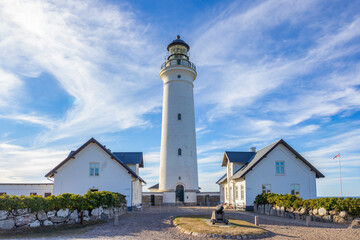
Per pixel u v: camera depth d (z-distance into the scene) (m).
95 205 20.28
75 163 29.34
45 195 33.03
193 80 47.22
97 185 29.05
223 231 14.81
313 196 31.94
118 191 29.06
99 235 14.93
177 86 44.16
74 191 28.84
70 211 18.70
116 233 15.59
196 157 44.44
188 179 42.12
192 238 14.15
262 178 31.70
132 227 17.81
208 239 13.97
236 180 35.16
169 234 15.30
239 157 37.09
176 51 46.12
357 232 14.93
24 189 32.84
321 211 20.73
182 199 41.84
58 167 28.83
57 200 17.98
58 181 28.92
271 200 26.02
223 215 17.83
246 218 22.89
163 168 42.78
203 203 43.94
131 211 29.03
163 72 45.03
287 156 32.50
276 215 25.22
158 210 31.98
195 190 42.56
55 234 15.16
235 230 15.09
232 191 36.41
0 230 15.21
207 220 19.48
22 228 16.05
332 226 18.30
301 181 32.12
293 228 17.48
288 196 24.11
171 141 42.84
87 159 29.47
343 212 19.34
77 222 19.02
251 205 31.02
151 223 19.69
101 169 29.39
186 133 43.16
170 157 42.44
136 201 34.38
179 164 42.16
